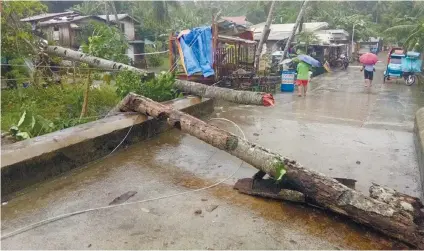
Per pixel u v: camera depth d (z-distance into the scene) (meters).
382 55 39.25
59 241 3.18
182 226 3.43
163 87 7.79
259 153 4.09
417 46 18.55
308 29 24.94
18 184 4.12
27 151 4.28
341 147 5.91
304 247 3.12
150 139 6.31
